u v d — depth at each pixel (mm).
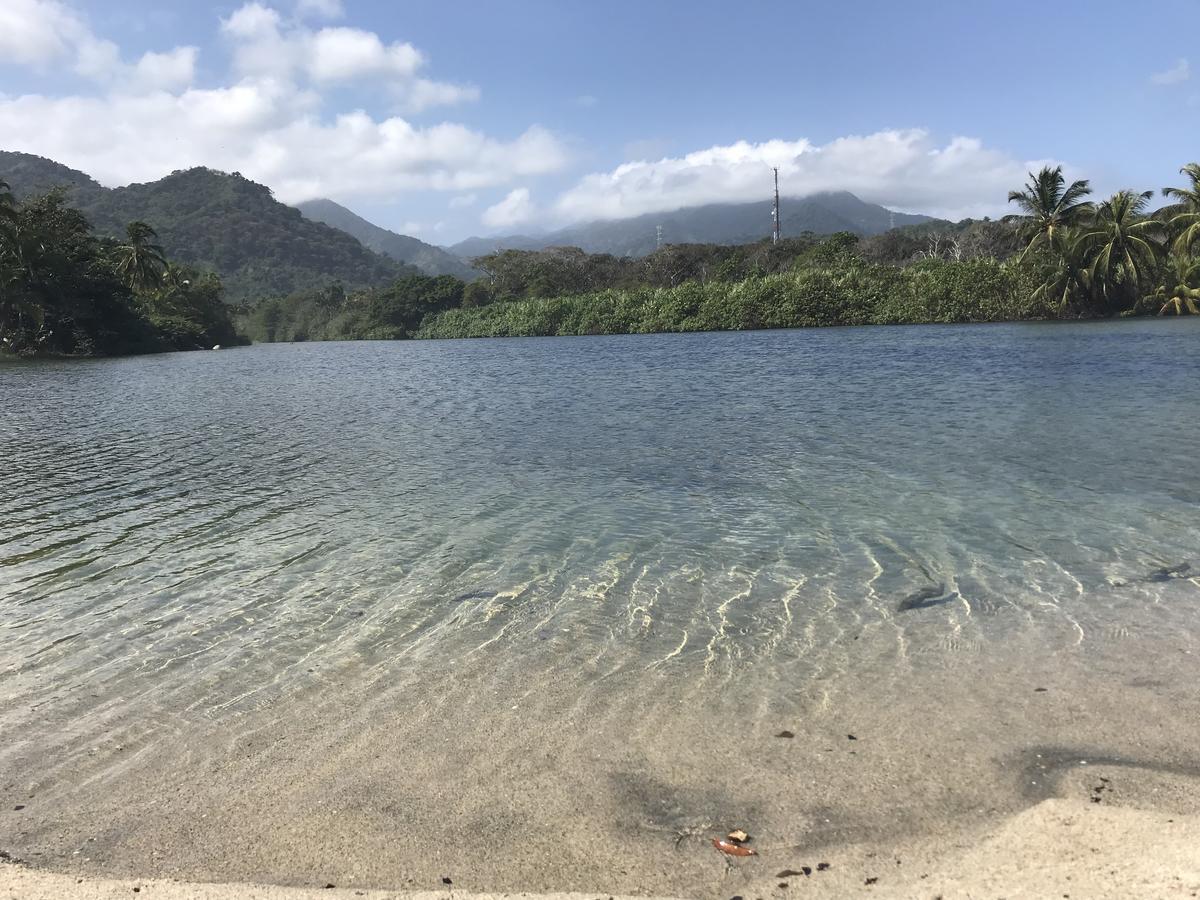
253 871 3766
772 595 7457
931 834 3908
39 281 66125
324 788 4492
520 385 31797
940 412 19062
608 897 3521
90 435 19516
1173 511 9891
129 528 10492
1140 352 33000
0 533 10359
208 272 118625
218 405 26719
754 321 77750
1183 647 6000
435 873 3727
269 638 6754
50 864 3861
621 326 90312
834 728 4996
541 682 5781
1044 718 5016
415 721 5254
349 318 133375
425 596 7684
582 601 7445
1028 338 44344
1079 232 63188
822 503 10852
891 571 8031
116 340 74812
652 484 12375
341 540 9703
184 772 4711
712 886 3592
